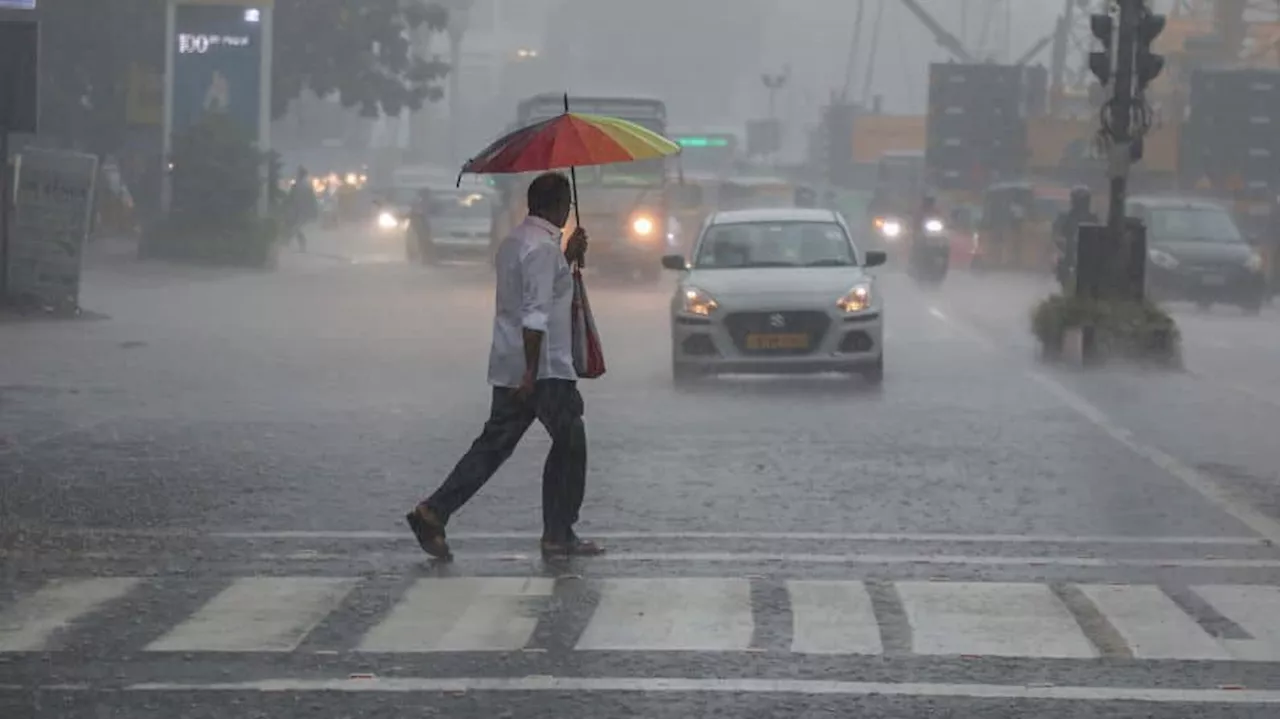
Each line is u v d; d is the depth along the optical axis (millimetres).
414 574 16172
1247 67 80250
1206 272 57312
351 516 19266
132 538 17922
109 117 83812
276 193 79750
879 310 32719
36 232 45594
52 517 19094
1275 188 78312
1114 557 17000
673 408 29312
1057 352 37094
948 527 18594
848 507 19812
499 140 17141
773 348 32125
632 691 12211
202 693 12211
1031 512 19516
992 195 79875
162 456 23656
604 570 16312
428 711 11758
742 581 15812
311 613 14586
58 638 13742
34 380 32750
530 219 16750
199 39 74375
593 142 16719
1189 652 13305
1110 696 12102
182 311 50750
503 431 16812
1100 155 38062
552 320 16641
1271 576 16109
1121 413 28547
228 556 17000
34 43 42688
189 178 73438
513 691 12227
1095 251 37469
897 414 28406
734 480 21688
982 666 12898
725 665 12898
